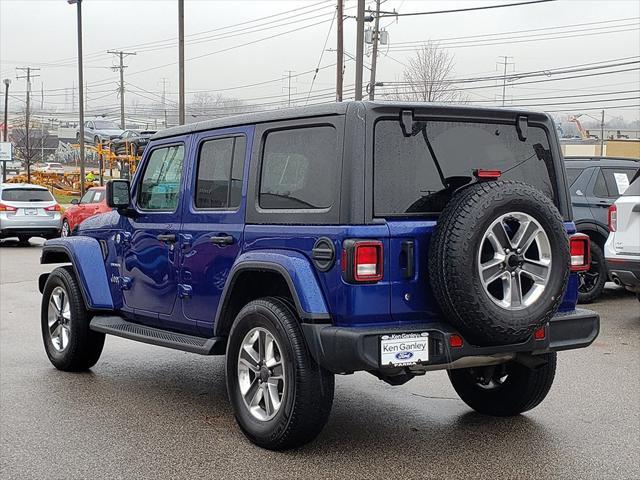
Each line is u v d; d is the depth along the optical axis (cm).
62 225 2253
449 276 444
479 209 443
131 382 689
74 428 557
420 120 484
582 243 530
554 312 470
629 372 710
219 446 515
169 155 632
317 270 472
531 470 470
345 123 470
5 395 646
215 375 716
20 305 1155
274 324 488
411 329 459
